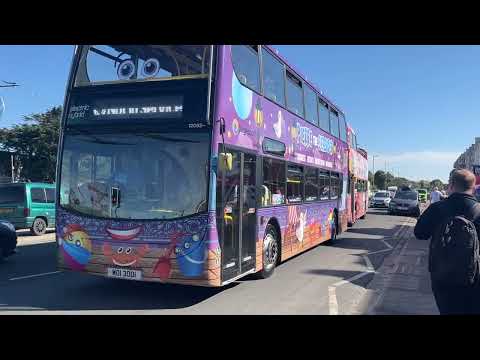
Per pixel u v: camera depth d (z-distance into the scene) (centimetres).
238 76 746
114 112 705
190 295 757
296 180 1077
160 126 681
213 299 732
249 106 791
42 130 4078
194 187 658
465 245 388
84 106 722
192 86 676
